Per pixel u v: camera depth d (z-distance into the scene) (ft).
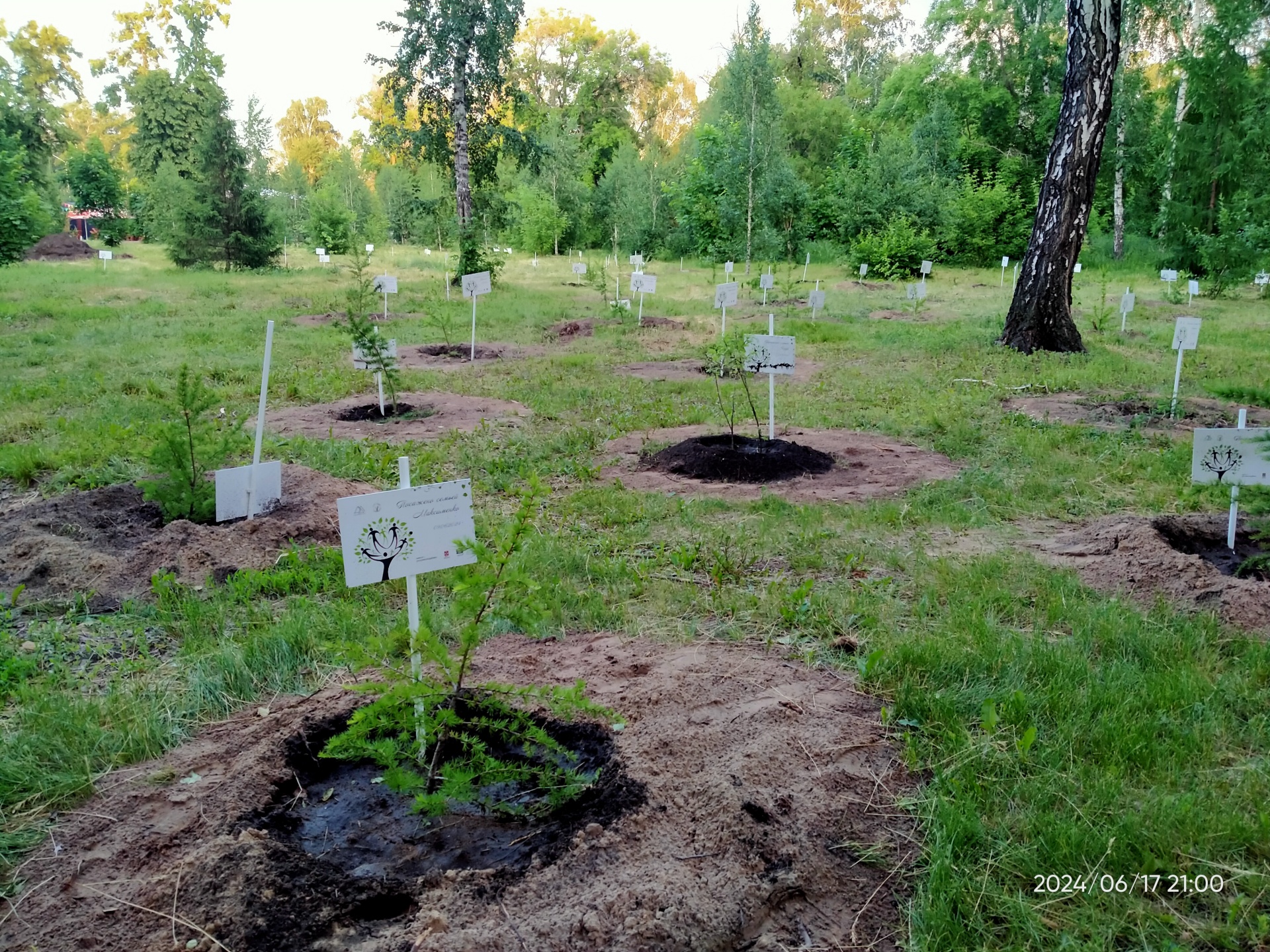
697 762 10.78
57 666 13.47
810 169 140.87
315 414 32.58
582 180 155.02
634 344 52.06
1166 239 103.30
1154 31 111.04
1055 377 39.60
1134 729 11.39
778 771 10.68
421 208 101.35
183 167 120.67
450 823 9.94
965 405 34.01
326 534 19.35
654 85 196.75
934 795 10.34
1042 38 125.08
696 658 13.96
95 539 19.22
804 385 38.91
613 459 26.76
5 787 10.31
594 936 8.06
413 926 8.16
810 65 176.96
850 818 10.07
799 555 18.28
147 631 15.06
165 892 8.57
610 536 19.70
